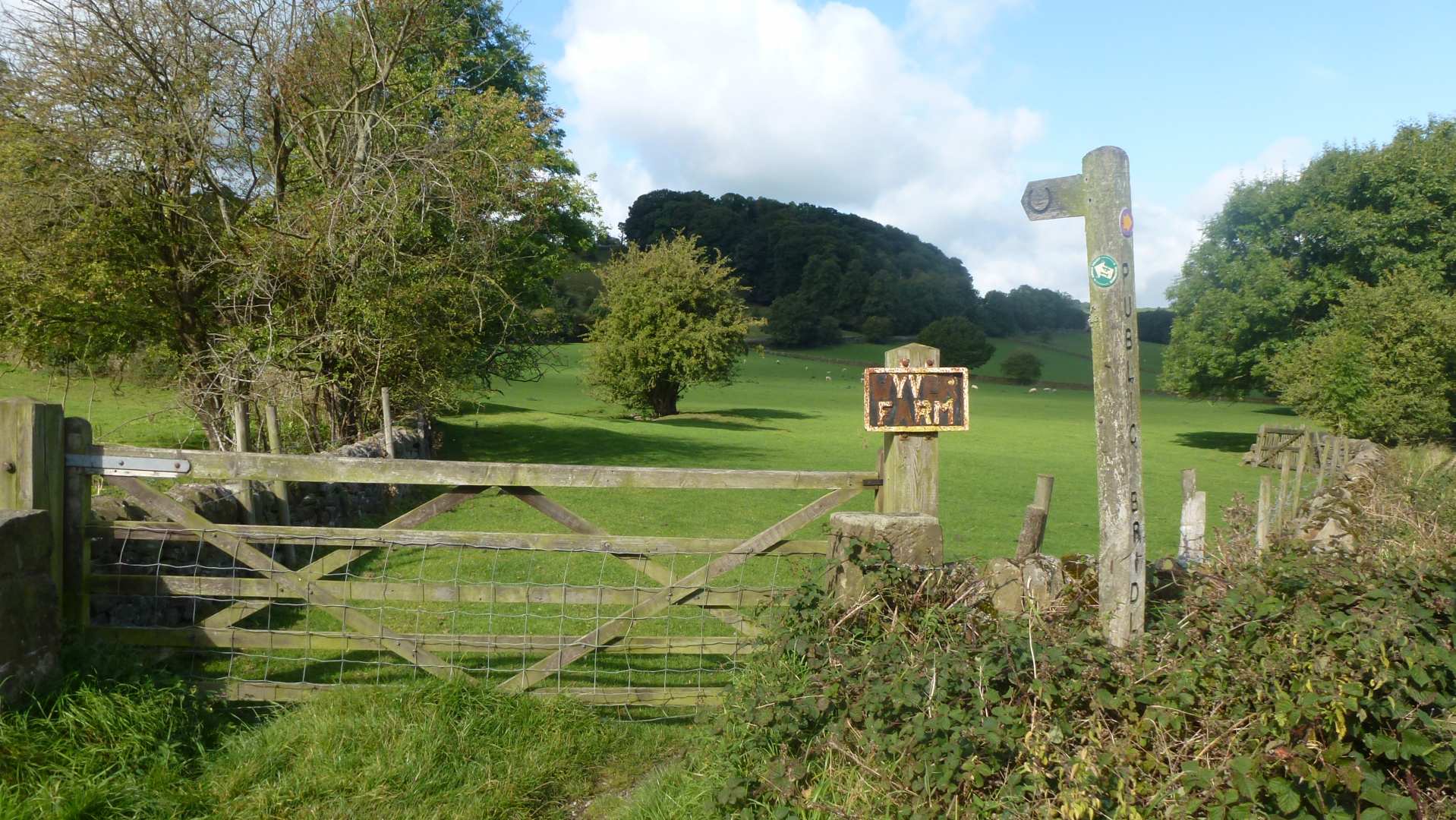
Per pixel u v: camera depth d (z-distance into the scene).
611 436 26.98
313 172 15.13
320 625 6.47
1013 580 4.99
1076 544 12.70
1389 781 3.20
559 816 3.97
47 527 4.23
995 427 37.69
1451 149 32.81
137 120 13.01
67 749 3.80
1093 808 3.07
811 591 4.50
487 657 5.40
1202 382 36.34
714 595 5.04
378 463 4.70
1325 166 34.34
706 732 4.22
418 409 18.94
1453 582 4.10
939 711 3.44
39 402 4.45
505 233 17.61
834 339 99.12
